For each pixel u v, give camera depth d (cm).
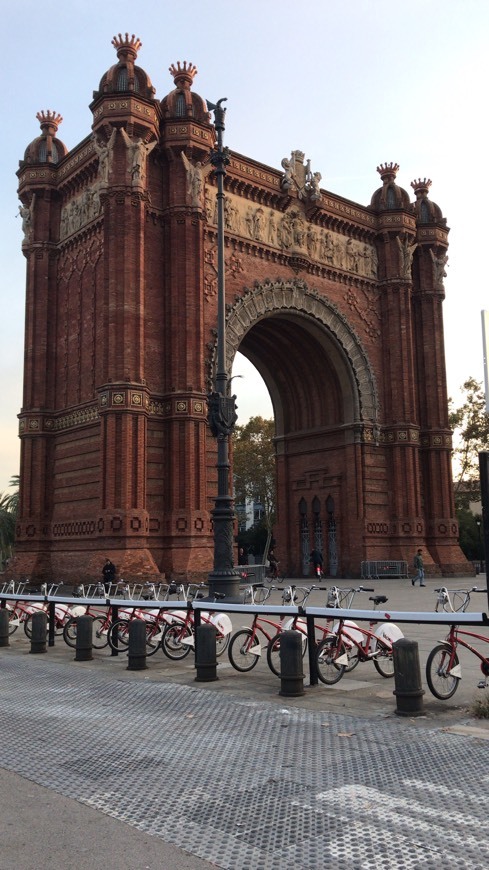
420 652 1878
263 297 5088
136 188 4275
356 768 940
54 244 5022
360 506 5569
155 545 4216
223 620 1916
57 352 4906
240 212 5081
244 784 892
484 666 1337
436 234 6222
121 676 1662
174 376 4375
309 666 1563
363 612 1376
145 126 4362
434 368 6106
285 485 6247
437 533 5878
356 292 5834
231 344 4828
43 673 1719
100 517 4031
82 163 4738
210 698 1405
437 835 726
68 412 4653
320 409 6000
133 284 4219
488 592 1160
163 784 902
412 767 937
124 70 4434
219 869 664
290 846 709
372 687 1492
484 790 847
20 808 827
